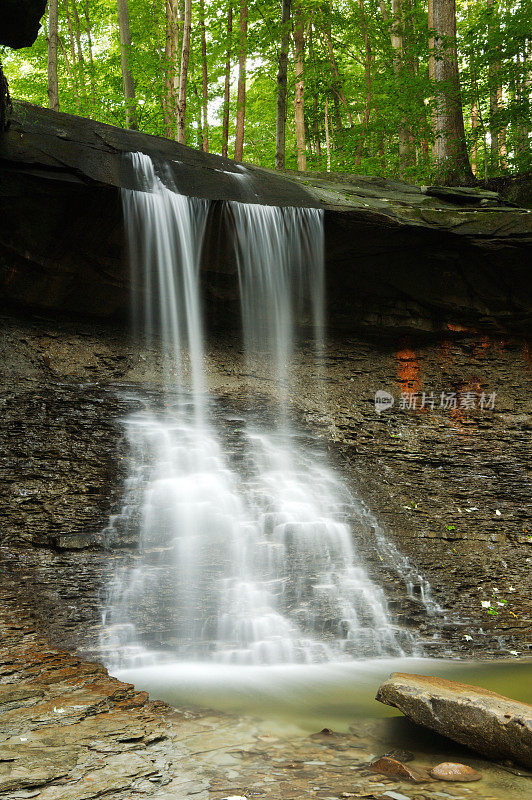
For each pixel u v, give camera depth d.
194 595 6.55
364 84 22.11
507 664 6.26
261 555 7.37
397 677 4.26
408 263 13.26
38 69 22.97
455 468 11.24
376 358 13.82
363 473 10.41
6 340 10.92
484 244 13.02
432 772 3.27
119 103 20.08
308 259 12.43
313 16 20.12
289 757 3.46
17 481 7.82
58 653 5.10
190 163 11.80
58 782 2.89
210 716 4.21
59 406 9.82
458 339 14.12
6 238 10.44
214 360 12.53
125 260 11.37
